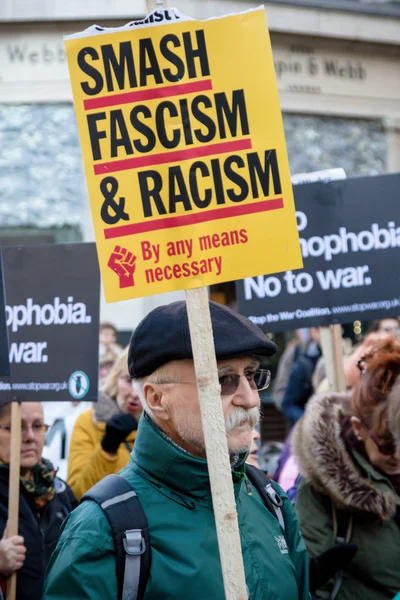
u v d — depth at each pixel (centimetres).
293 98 1278
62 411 655
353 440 356
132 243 271
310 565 339
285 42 1270
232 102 273
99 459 489
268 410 1252
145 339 278
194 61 273
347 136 1323
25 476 417
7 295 423
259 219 273
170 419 275
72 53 274
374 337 467
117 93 273
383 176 446
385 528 354
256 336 276
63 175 1204
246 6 1230
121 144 273
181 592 261
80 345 414
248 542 278
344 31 1294
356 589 353
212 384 254
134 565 262
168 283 270
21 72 1201
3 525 396
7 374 327
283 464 468
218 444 250
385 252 443
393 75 1355
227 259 272
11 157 1194
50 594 265
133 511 268
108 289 271
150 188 272
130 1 1173
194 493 274
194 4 1194
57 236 1198
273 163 273
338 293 444
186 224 272
